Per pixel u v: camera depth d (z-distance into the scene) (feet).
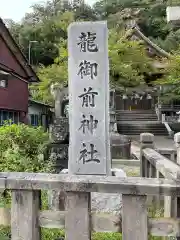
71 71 16.42
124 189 7.64
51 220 8.11
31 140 24.38
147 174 20.17
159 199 16.28
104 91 16.16
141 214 7.64
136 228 7.65
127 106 97.66
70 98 16.38
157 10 139.03
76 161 16.01
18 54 59.88
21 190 8.12
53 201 14.75
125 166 34.24
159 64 68.28
